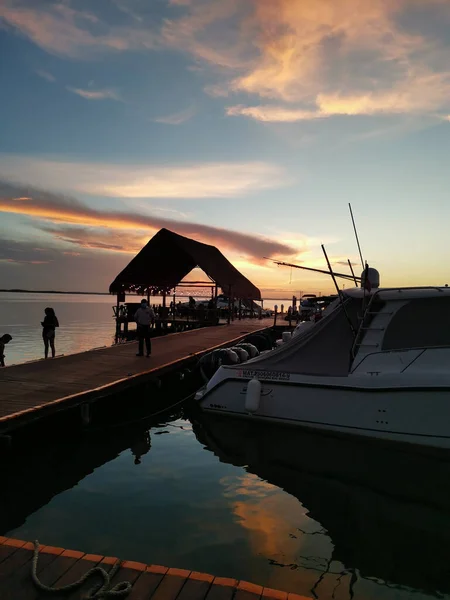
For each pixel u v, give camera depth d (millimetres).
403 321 9109
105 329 39094
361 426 8961
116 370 12000
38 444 9008
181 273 32875
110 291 29719
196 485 6973
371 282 10102
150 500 6383
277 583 4465
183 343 18656
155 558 4848
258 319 35219
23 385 10039
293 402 9844
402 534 5551
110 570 3732
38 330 37344
